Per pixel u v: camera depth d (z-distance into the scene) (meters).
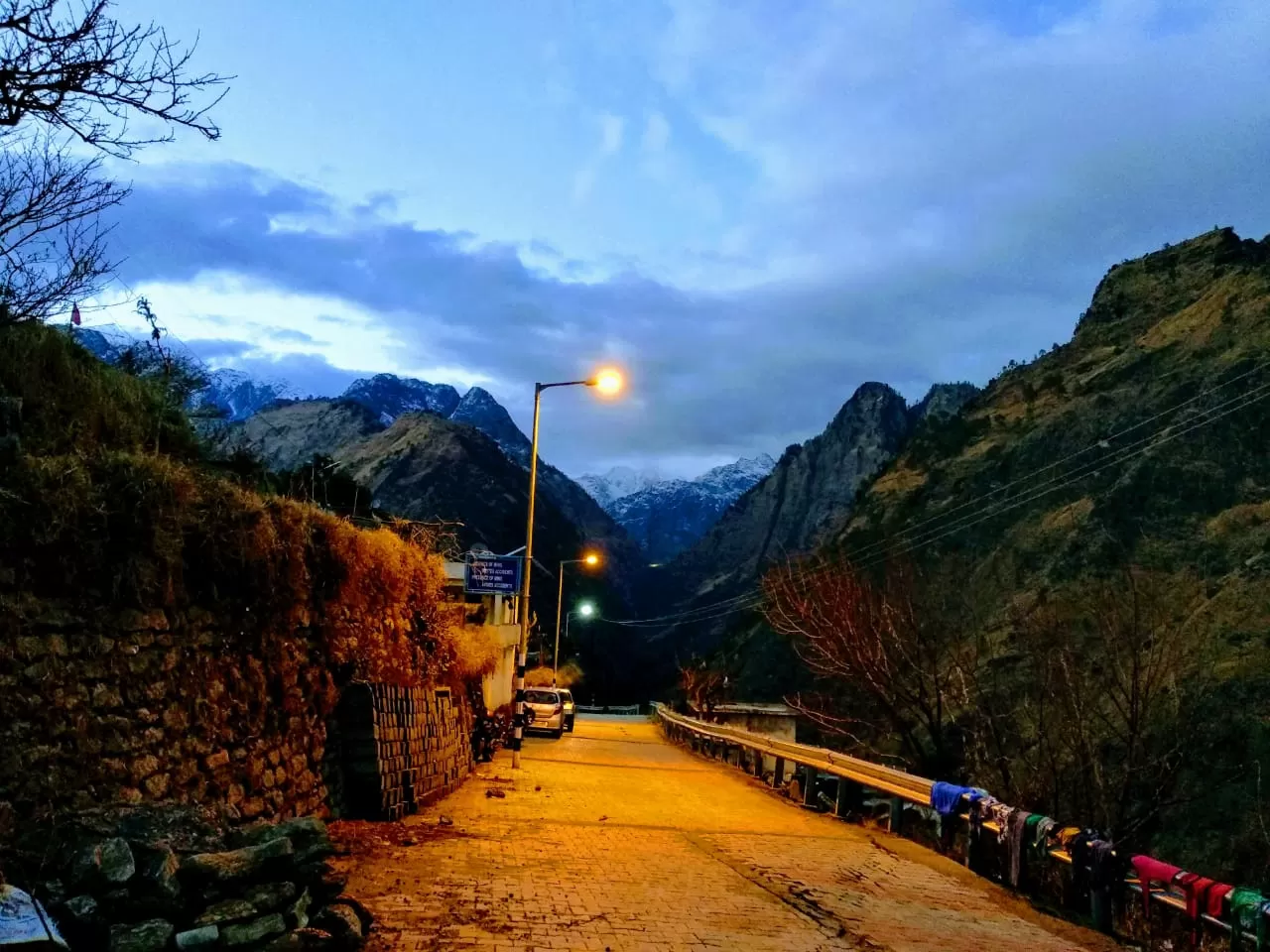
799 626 20.28
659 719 51.53
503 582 20.80
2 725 5.20
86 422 7.81
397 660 12.91
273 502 9.22
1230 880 17.42
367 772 10.62
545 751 26.88
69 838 5.03
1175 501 48.84
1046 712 16.33
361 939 5.87
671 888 8.70
